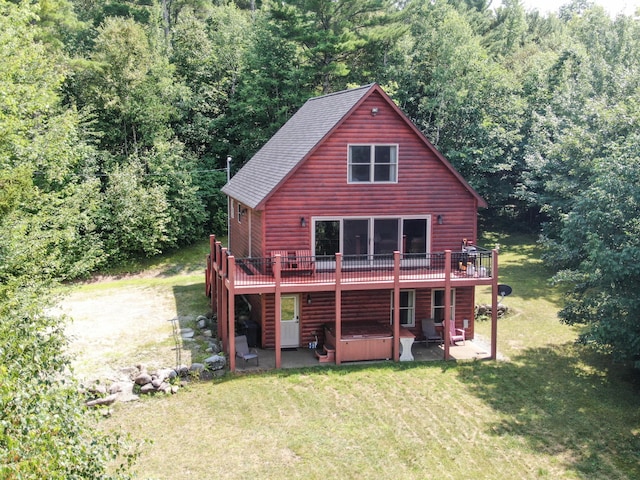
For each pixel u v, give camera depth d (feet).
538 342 73.15
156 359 62.03
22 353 29.94
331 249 69.77
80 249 99.30
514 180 132.67
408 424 51.67
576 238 66.03
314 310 69.56
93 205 81.51
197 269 113.91
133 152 123.03
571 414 54.29
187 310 80.69
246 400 55.42
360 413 53.42
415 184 70.90
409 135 70.08
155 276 110.73
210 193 128.47
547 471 45.09
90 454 26.00
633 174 59.52
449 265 65.77
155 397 55.57
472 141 126.11
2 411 23.81
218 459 45.62
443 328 72.54
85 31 147.23
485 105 129.70
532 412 54.49
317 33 130.82
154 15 153.58
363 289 64.69
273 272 66.74
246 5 202.69
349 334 65.77
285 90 133.90
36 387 26.18
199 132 135.13
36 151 67.82
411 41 147.13
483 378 61.72
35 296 55.21
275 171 71.97
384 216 70.33
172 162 121.90
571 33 221.66
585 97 111.14
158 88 127.03
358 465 45.21
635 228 60.80
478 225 142.20
